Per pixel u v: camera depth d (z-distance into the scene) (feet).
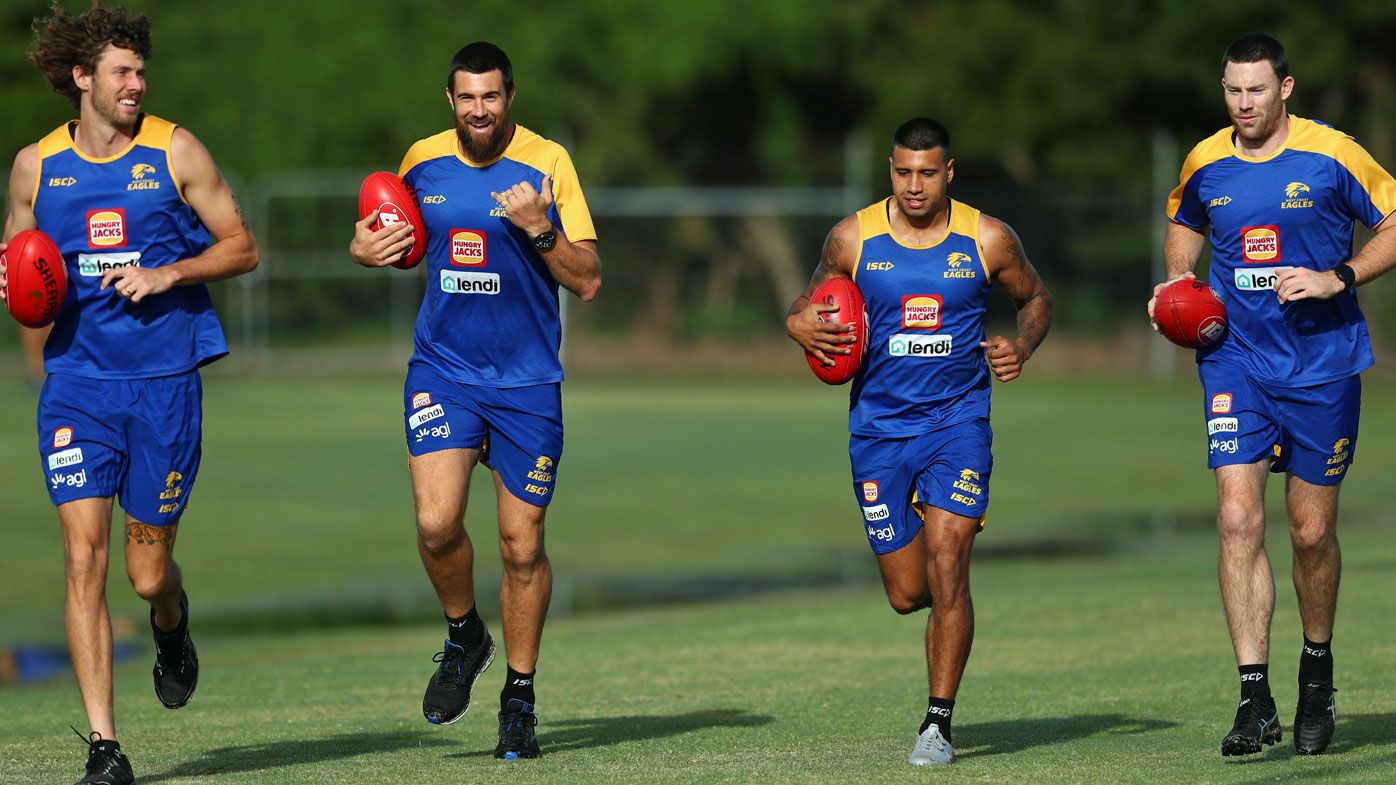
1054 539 183.52
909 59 452.76
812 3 442.09
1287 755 74.84
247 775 72.23
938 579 74.64
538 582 77.92
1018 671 100.83
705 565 170.30
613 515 201.87
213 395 337.11
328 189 399.03
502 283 76.89
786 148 464.65
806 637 117.91
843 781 69.41
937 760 73.00
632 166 448.24
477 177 76.89
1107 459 250.37
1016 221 404.98
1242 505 76.13
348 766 74.33
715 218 416.05
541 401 77.71
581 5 444.55
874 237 77.66
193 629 137.69
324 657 115.75
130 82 71.97
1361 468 239.30
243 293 390.42
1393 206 76.33
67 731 86.02
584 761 75.05
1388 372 386.52
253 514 198.08
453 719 79.61
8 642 132.36
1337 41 424.87
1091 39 437.99
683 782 69.51
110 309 73.10
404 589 156.97
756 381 384.88
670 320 416.05
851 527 194.18
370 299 398.01
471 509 203.62
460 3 447.01
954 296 76.84
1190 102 447.01
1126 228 401.70
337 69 435.94
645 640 118.01
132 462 73.36
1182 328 77.82
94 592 70.79
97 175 72.90
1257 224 77.71
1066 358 402.31
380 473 232.12
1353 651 101.09
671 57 435.94
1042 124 436.35
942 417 77.46
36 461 234.99
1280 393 77.56
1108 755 75.00
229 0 451.12
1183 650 106.52
